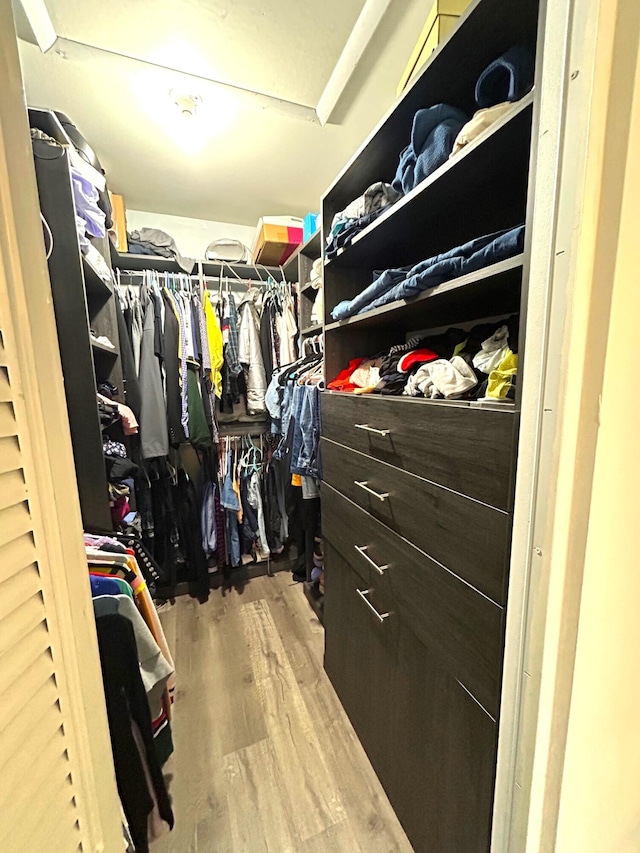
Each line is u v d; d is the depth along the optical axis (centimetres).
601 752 62
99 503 123
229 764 121
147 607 113
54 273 109
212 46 110
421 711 92
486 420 65
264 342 221
